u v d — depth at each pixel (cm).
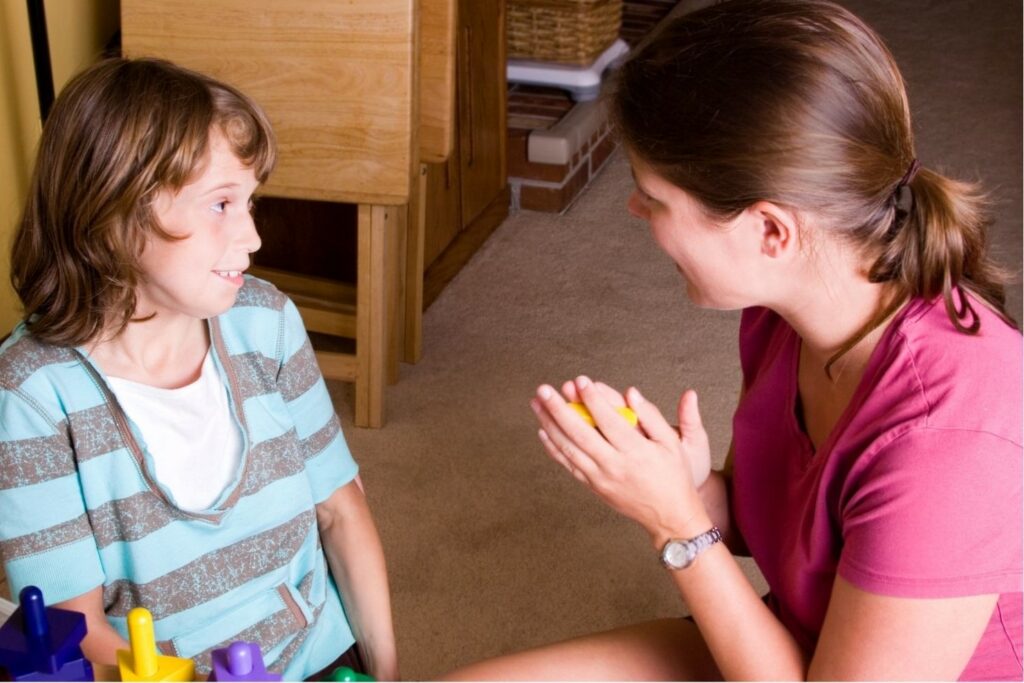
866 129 100
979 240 110
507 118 319
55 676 82
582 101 346
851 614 103
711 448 229
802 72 99
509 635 186
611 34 356
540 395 108
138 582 115
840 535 111
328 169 217
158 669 83
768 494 127
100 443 112
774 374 124
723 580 109
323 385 130
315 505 133
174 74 110
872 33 102
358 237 222
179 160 105
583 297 285
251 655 81
